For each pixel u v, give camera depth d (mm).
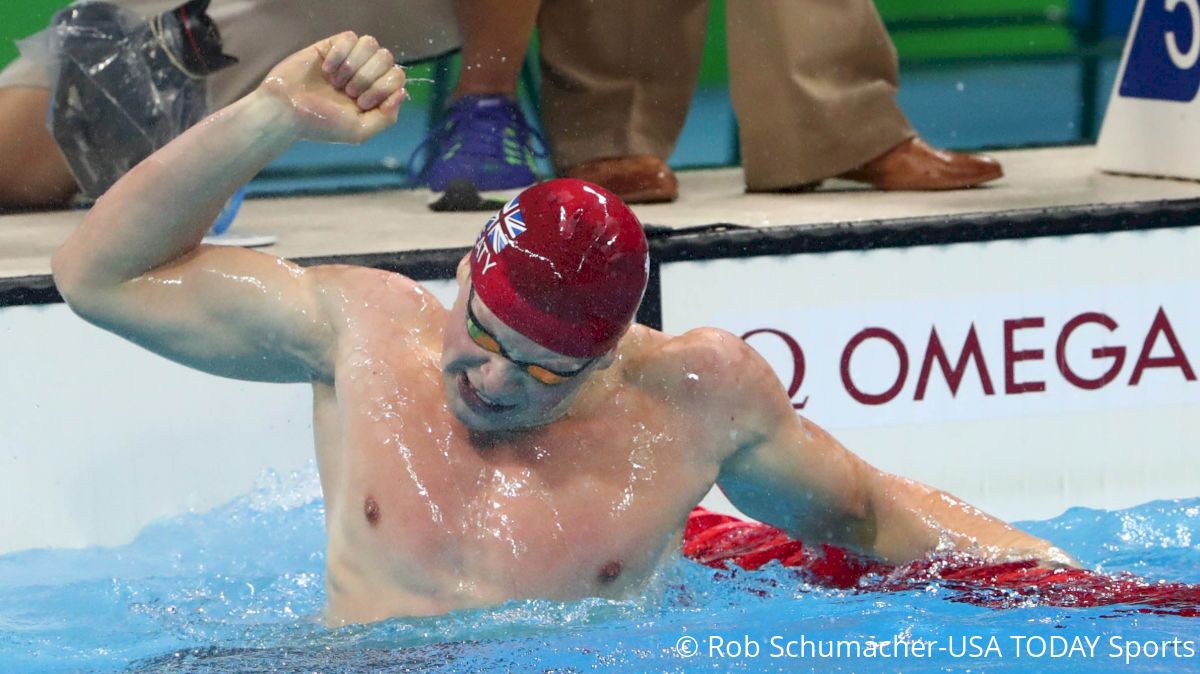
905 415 11914
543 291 6516
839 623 7238
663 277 11492
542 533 7281
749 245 11523
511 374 6750
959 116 18938
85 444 11000
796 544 8750
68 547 10945
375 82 7066
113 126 12742
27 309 10734
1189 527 10633
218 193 7207
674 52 14039
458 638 6906
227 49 13078
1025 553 8055
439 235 12227
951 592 7668
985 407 12000
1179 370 12188
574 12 13961
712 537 9227
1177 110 14023
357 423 7492
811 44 13828
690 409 7621
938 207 12477
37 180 14312
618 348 7746
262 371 7758
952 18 19672
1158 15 14359
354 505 7422
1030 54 19766
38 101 13969
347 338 7648
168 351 7508
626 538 7422
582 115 14062
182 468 11227
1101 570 8984
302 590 8820
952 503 8320
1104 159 15016
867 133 13875
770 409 7680
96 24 12633
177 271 7410
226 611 8312
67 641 7672
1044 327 11984
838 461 7910
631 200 13617
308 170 16172
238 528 10781
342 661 6645
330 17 13336
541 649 6762
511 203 6883
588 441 7492
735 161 17188
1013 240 11836
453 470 7344
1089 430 12141
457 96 14383
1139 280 12055
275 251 11531
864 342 11797
